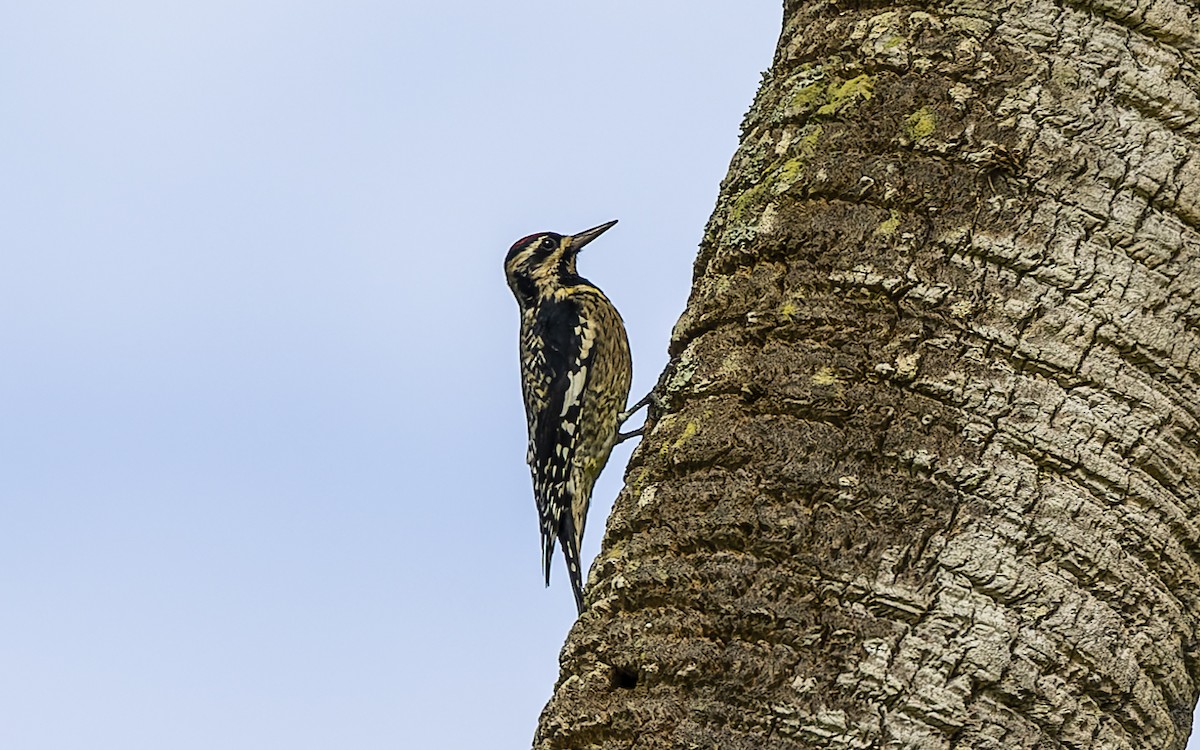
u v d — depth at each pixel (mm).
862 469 8062
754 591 7969
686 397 9023
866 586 7777
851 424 8172
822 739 7582
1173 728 8047
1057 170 8406
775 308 8750
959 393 8078
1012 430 7980
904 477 7988
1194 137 8492
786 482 8141
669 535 8422
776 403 8398
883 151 8812
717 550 8219
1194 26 8625
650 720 7953
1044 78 8617
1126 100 8523
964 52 8828
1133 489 7953
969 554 7762
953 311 8242
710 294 9312
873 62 9086
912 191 8578
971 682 7590
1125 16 8641
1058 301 8180
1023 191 8414
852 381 8297
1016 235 8320
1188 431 8141
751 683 7766
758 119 9859
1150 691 7832
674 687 7984
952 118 8680
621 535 8828
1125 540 7906
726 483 8359
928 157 8648
